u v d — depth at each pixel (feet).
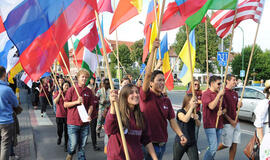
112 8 17.47
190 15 11.66
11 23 9.08
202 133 25.94
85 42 17.31
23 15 9.21
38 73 9.50
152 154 9.45
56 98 20.58
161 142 10.67
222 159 17.66
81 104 14.88
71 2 9.66
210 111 14.48
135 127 8.82
